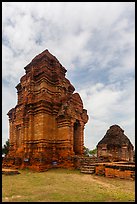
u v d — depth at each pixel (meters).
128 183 9.67
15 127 20.02
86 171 13.41
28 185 8.84
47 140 16.55
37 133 16.73
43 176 11.91
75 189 7.97
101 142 21.39
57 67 19.77
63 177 11.51
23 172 13.92
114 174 11.43
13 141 20.34
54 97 18.56
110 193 7.26
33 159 15.79
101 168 12.49
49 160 16.11
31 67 19.92
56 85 18.97
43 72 18.34
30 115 17.41
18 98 21.08
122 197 6.66
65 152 16.44
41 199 6.32
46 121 16.89
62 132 17.12
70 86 21.36
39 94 18.05
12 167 16.30
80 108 20.41
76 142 19.77
